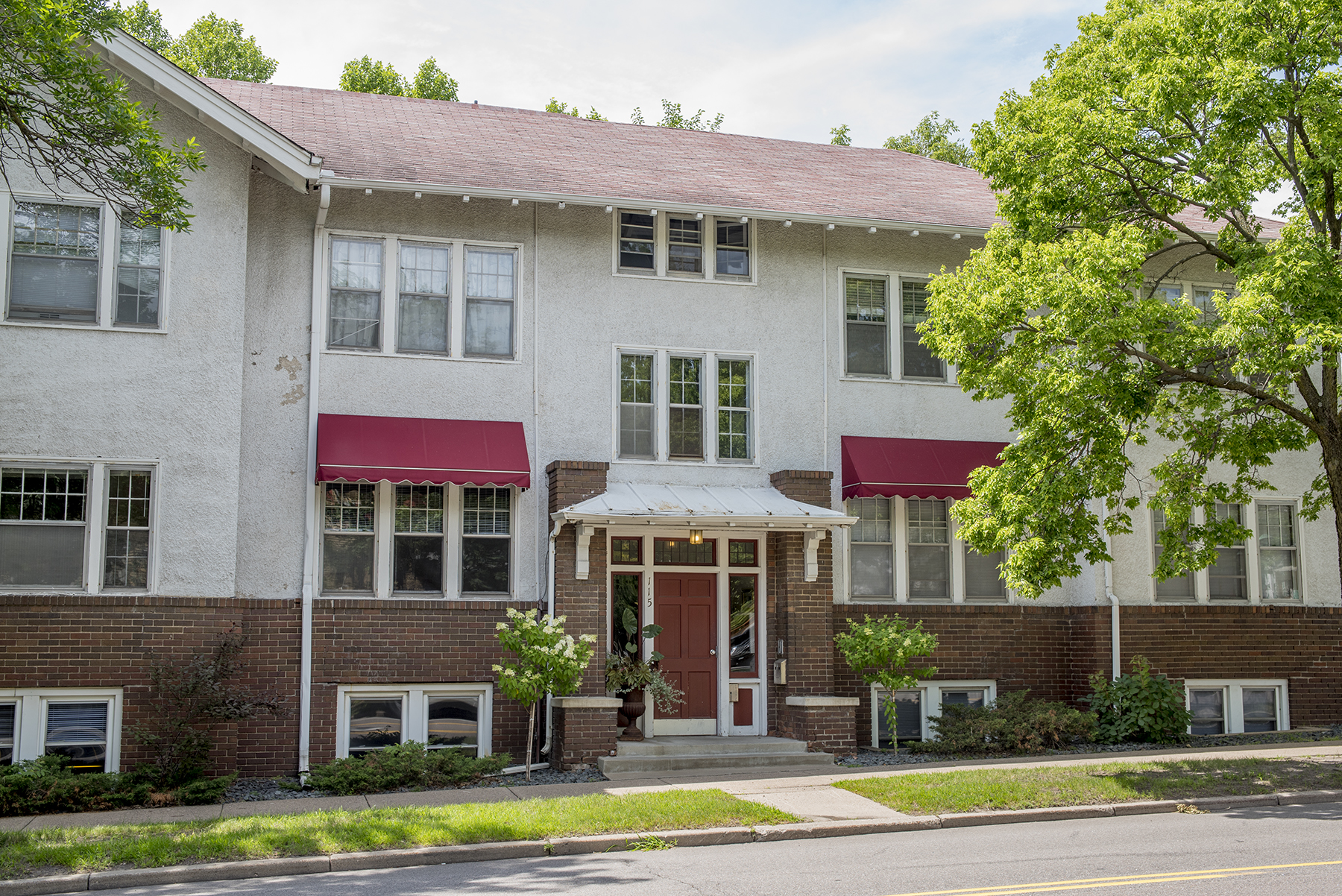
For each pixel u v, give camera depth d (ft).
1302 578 66.08
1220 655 63.31
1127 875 29.94
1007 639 61.57
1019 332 48.16
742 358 59.93
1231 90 44.04
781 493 57.47
